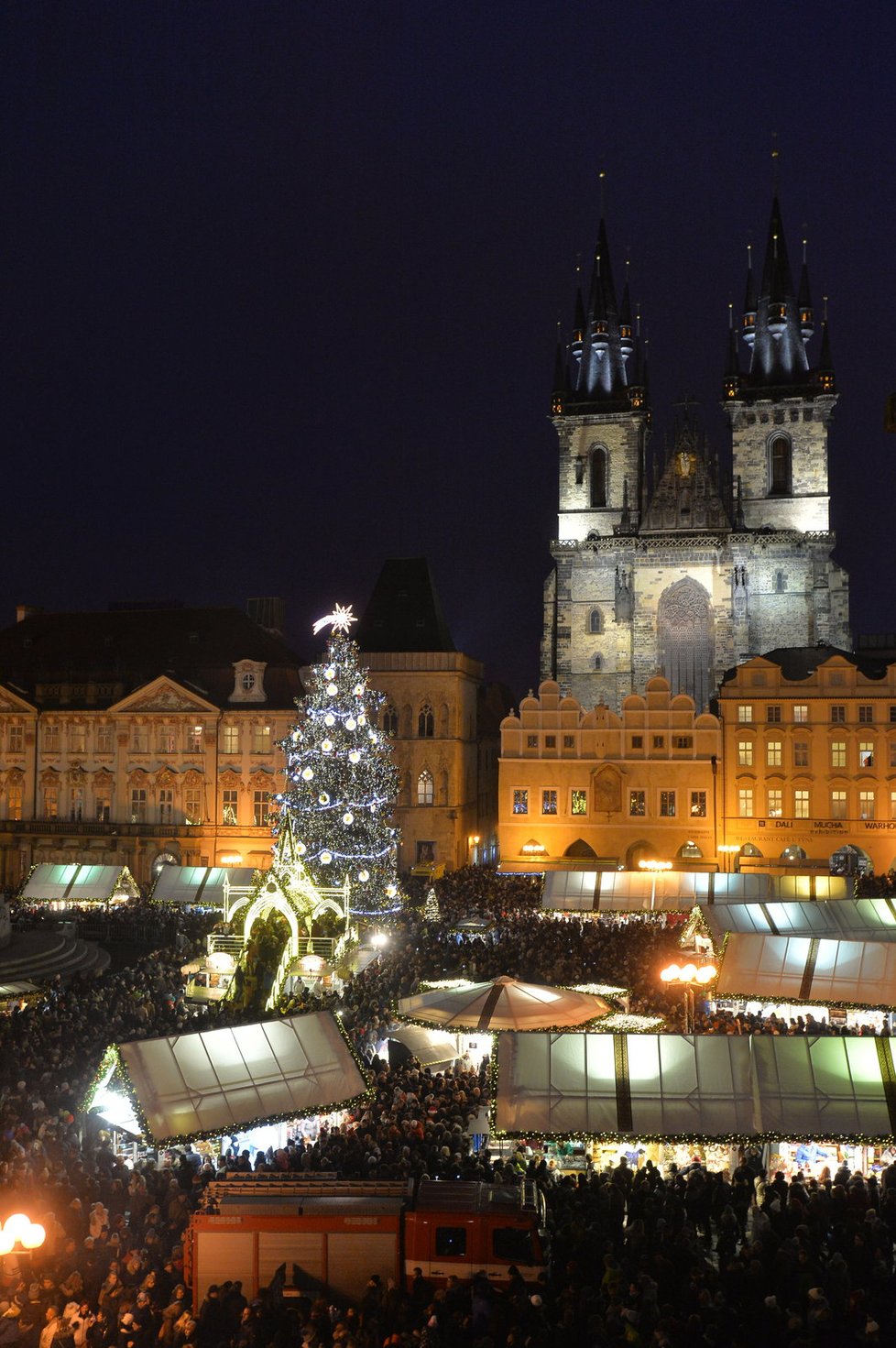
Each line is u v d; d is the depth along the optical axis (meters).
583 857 108.62
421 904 88.88
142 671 122.00
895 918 62.59
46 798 120.06
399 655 117.19
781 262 140.38
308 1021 41.31
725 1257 30.56
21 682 123.50
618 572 133.00
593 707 135.00
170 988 61.19
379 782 90.38
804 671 107.56
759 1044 38.03
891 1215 31.33
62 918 81.56
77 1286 27.09
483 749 130.88
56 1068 44.16
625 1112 36.41
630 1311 24.97
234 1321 26.03
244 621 125.31
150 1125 36.03
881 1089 36.66
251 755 115.69
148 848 116.06
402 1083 43.53
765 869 104.94
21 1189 31.72
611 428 142.88
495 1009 45.69
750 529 135.75
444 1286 28.56
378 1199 30.08
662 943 68.44
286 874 66.69
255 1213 29.05
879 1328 24.97
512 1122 36.25
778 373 138.88
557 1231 30.48
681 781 107.31
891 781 103.81
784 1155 38.84
